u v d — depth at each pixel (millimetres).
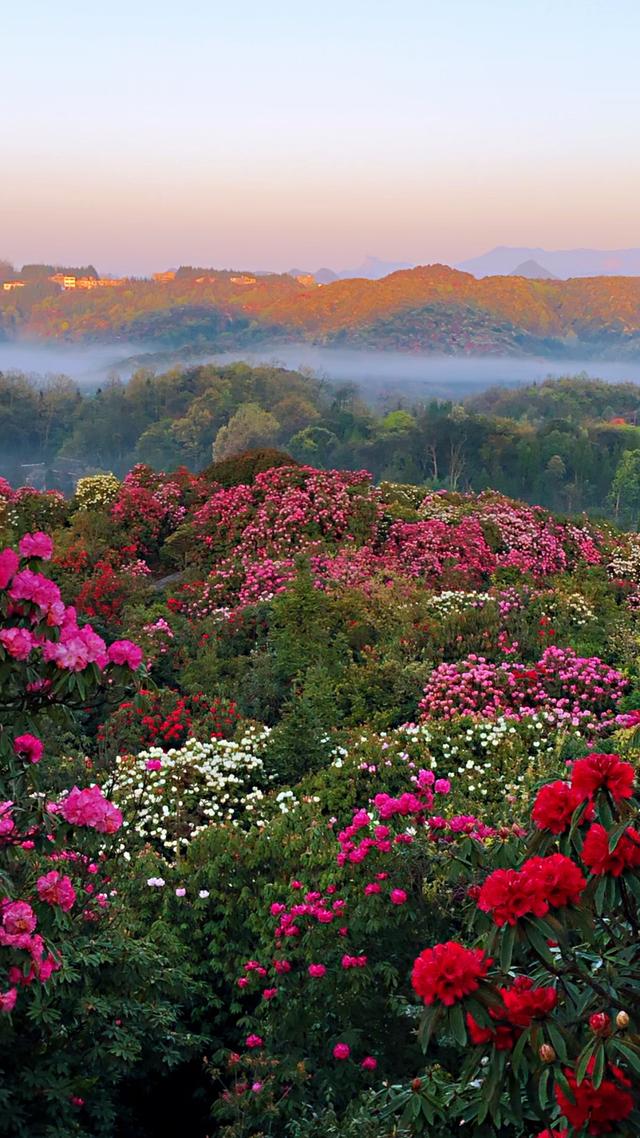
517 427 163625
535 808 3402
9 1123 4523
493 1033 3008
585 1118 2875
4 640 3871
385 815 6242
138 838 8531
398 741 9594
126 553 19000
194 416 190250
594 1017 2867
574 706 11141
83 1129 4844
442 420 149750
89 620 14531
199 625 14266
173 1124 5832
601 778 3238
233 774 9633
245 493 19234
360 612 13812
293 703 11086
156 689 10828
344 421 184000
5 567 4039
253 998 6594
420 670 12070
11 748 4047
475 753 9789
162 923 6699
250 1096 5160
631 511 135250
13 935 4301
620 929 3449
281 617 13711
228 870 7141
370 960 5691
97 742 10867
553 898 3029
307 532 18016
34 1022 4844
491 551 18000
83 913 5836
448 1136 3951
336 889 6227
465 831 6031
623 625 14445
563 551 19234
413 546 17672
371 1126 4371
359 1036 5410
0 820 4543
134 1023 5391
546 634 13375
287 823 7578
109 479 22766
